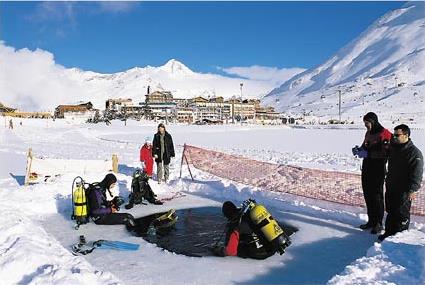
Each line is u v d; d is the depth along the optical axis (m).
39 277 4.82
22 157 19.03
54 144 28.47
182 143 31.84
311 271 5.99
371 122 7.52
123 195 10.56
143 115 119.00
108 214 8.13
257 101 152.12
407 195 6.62
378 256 5.72
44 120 80.94
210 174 12.83
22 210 8.79
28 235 6.39
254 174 11.31
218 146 29.14
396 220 6.77
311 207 9.11
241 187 10.73
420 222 7.77
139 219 8.57
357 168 15.89
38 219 8.53
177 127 60.69
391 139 6.90
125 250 6.75
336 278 5.07
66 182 10.86
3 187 11.26
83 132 44.50
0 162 17.19
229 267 6.11
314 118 159.75
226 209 6.71
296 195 9.71
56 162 11.73
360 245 6.98
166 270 5.99
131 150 24.30
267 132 50.16
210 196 10.64
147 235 7.53
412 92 195.12
